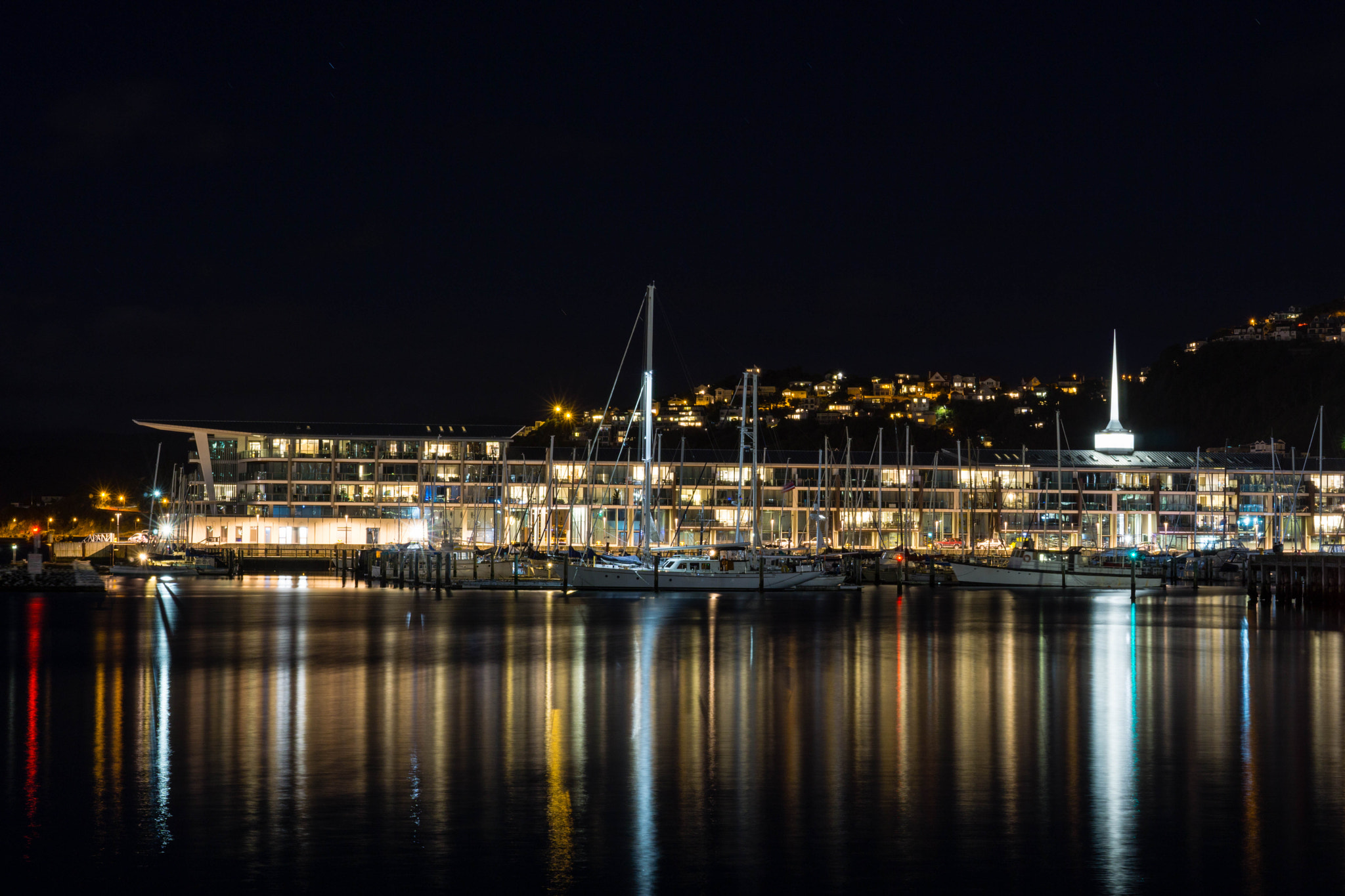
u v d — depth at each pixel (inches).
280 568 6279.5
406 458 7126.0
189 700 1728.6
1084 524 7539.4
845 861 961.5
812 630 2940.5
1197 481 7593.5
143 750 1349.7
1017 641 2662.4
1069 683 1932.8
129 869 939.3
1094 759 1317.7
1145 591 4911.4
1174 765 1283.2
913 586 5295.3
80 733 1448.1
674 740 1418.6
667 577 4345.5
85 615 3393.2
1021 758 1320.1
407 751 1346.0
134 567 5826.8
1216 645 2568.9
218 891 892.6
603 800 1135.0
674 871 936.3
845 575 4685.0
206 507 7317.9
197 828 1038.4
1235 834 1030.4
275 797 1141.1
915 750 1363.2
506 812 1090.1
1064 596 4579.2
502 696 1763.0
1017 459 7701.8
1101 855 975.6
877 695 1792.6
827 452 7298.2
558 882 911.7
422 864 948.6
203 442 7322.8
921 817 1078.4
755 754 1338.6
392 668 2117.4
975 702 1722.4
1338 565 3508.9
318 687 1867.6
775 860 962.1
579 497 7165.4
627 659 2265.0
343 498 7042.3
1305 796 1156.5
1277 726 1526.8
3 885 904.9
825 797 1147.9
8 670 2081.7
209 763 1280.8
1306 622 3238.2
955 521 7431.1
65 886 903.7
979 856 973.2
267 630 2891.2
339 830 1033.5
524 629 2918.3
